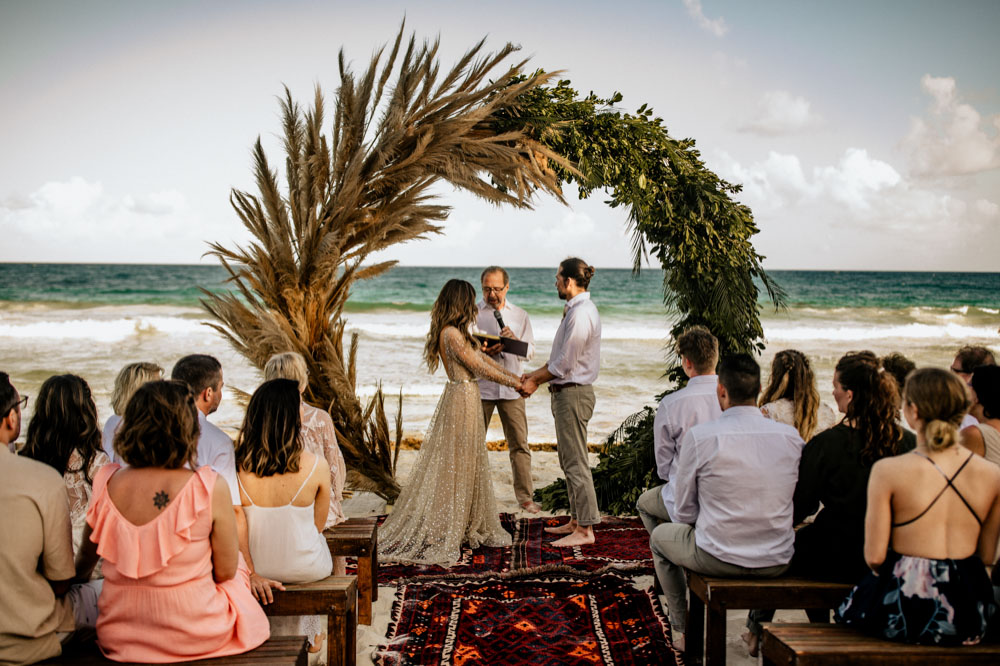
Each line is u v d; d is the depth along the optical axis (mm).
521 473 5848
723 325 5340
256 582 2896
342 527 3920
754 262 5461
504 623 3740
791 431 3072
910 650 2373
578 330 4770
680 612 3441
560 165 5340
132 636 2344
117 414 3410
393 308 31250
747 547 3008
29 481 2283
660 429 3793
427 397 12523
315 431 3846
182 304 32844
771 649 2537
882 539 2439
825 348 20938
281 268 5328
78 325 24344
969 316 30750
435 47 5234
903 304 36219
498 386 5727
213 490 2385
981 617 2373
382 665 3307
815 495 3016
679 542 3205
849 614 2600
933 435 2383
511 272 52219
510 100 5371
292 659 2418
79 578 2568
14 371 15484
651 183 5355
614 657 3373
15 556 2234
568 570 4414
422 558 4676
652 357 17578
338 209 5230
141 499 2326
